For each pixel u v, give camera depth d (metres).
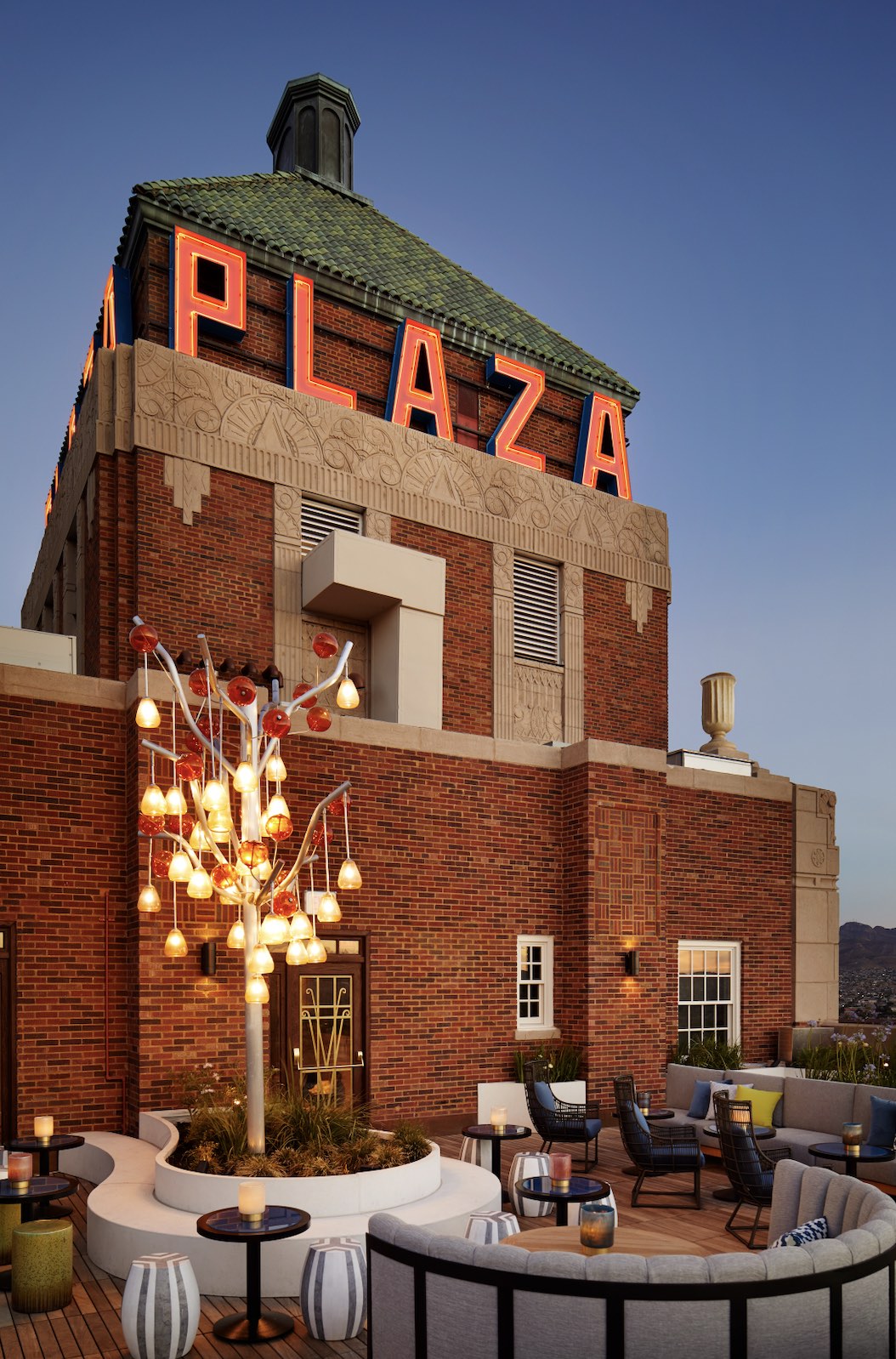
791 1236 5.84
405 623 16.39
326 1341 6.97
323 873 13.19
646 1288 4.81
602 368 22.20
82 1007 12.00
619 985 15.09
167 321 16.72
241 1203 6.90
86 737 12.42
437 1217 8.26
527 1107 13.33
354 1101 13.12
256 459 16.30
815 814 18.97
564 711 19.11
